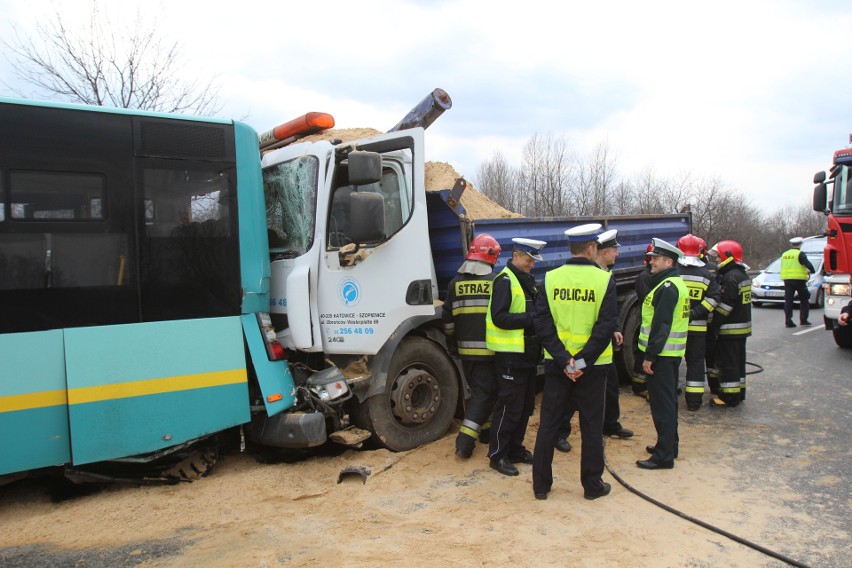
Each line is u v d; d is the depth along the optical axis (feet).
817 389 24.93
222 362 15.19
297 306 16.87
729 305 21.97
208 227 15.26
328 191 17.15
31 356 13.17
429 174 22.79
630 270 26.09
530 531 12.85
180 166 14.96
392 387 17.74
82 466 14.43
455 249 19.03
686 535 12.68
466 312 17.15
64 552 12.06
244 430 16.65
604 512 13.80
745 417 21.34
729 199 106.22
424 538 12.55
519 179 84.69
